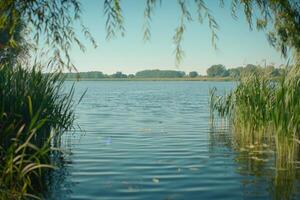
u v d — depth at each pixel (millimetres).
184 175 9312
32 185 8430
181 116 24672
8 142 8445
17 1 5695
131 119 23078
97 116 25047
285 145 10875
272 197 7680
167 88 94875
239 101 15734
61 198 7586
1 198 7051
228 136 15719
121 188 8242
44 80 10773
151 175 9336
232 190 8109
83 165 10430
